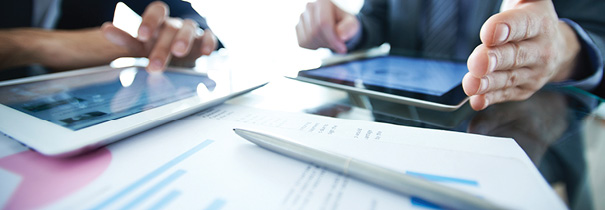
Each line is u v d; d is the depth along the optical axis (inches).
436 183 5.3
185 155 7.0
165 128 8.8
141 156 6.9
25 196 5.3
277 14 59.0
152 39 21.3
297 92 13.8
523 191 5.5
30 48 20.6
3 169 6.3
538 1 12.1
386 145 7.6
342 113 10.8
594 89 13.3
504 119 10.0
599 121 9.7
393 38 36.9
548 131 8.9
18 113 8.7
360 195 5.5
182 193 5.5
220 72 16.8
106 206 5.1
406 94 11.2
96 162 6.6
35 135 7.0
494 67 9.7
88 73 16.1
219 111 10.8
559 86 14.1
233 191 5.6
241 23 57.1
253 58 25.3
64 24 34.0
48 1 33.0
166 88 12.4
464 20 31.0
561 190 5.7
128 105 9.8
